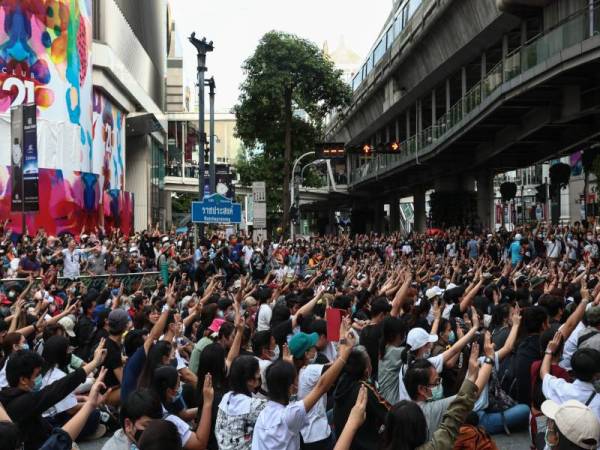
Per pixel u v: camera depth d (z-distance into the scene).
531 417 6.81
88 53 40.31
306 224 137.00
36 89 34.75
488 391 8.53
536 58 24.72
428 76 43.56
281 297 12.42
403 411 4.38
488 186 46.12
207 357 6.32
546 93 26.84
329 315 6.92
